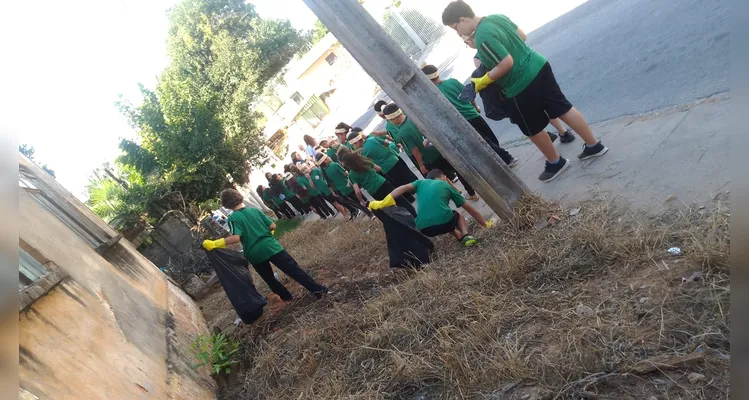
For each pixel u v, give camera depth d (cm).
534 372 270
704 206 324
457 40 1991
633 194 388
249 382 473
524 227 442
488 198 468
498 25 441
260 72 3453
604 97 622
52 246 424
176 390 392
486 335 320
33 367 259
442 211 489
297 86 3628
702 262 274
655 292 279
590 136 473
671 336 246
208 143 1866
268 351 500
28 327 285
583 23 982
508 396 268
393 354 357
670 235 318
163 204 1652
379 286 528
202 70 2967
